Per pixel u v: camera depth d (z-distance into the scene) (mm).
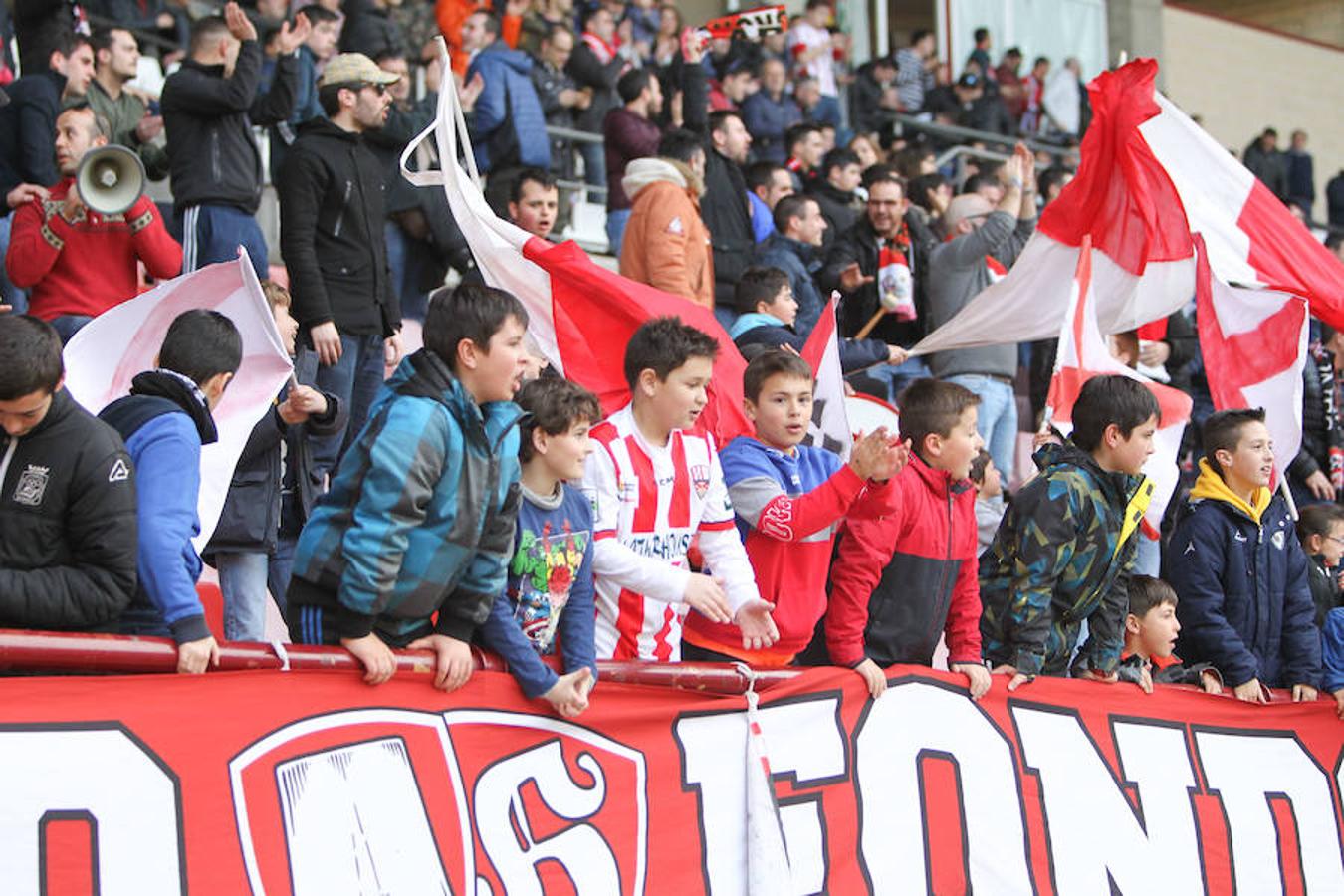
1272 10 41375
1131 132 11742
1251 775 10086
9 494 6055
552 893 6984
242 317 8383
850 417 13062
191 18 20516
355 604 6434
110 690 5852
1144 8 37406
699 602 7621
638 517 7977
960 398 8797
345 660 6465
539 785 7078
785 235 15141
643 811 7434
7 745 5566
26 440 6090
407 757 6621
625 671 7535
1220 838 9773
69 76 14156
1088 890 9086
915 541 8703
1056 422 11164
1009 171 14680
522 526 7191
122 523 6141
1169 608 10117
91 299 10969
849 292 14914
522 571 7199
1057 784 9141
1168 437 11547
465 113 16969
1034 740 9125
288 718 6266
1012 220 14602
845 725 8320
